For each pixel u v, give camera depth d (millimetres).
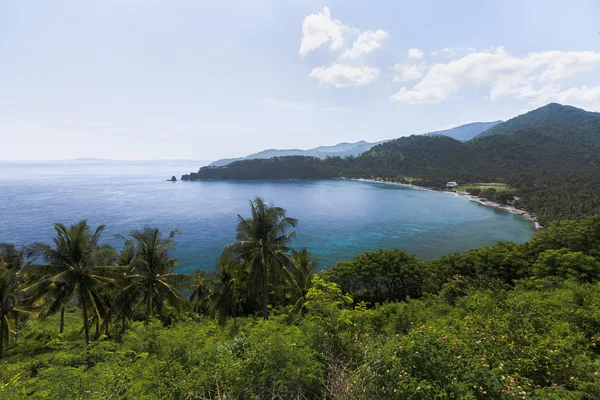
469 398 5371
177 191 194750
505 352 7688
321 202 151250
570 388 6809
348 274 38469
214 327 18969
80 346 14289
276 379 7453
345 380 7297
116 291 25266
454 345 7047
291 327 10367
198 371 8492
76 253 21062
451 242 81438
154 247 23875
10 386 10930
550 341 7953
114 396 8195
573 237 40719
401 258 40844
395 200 156125
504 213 119688
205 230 93750
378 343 8586
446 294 29656
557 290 18359
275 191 196500
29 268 20562
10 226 89500
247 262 25188
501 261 38812
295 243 82000
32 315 27109
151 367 9398
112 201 146875
